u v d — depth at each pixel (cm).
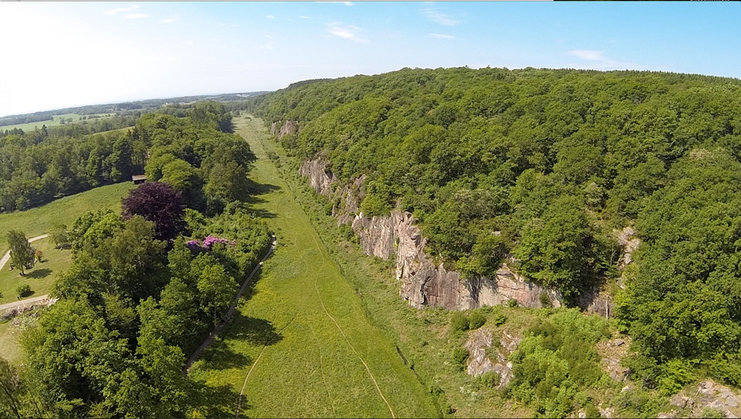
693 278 4975
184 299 5966
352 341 6222
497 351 5375
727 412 4031
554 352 5050
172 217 8231
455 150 7850
